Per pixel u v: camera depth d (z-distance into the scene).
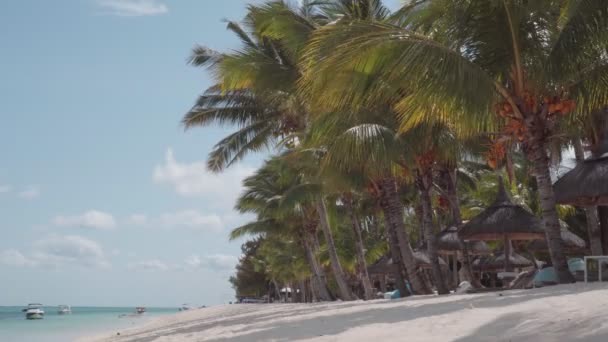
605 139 14.18
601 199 14.51
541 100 13.05
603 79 13.16
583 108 14.02
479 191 32.69
